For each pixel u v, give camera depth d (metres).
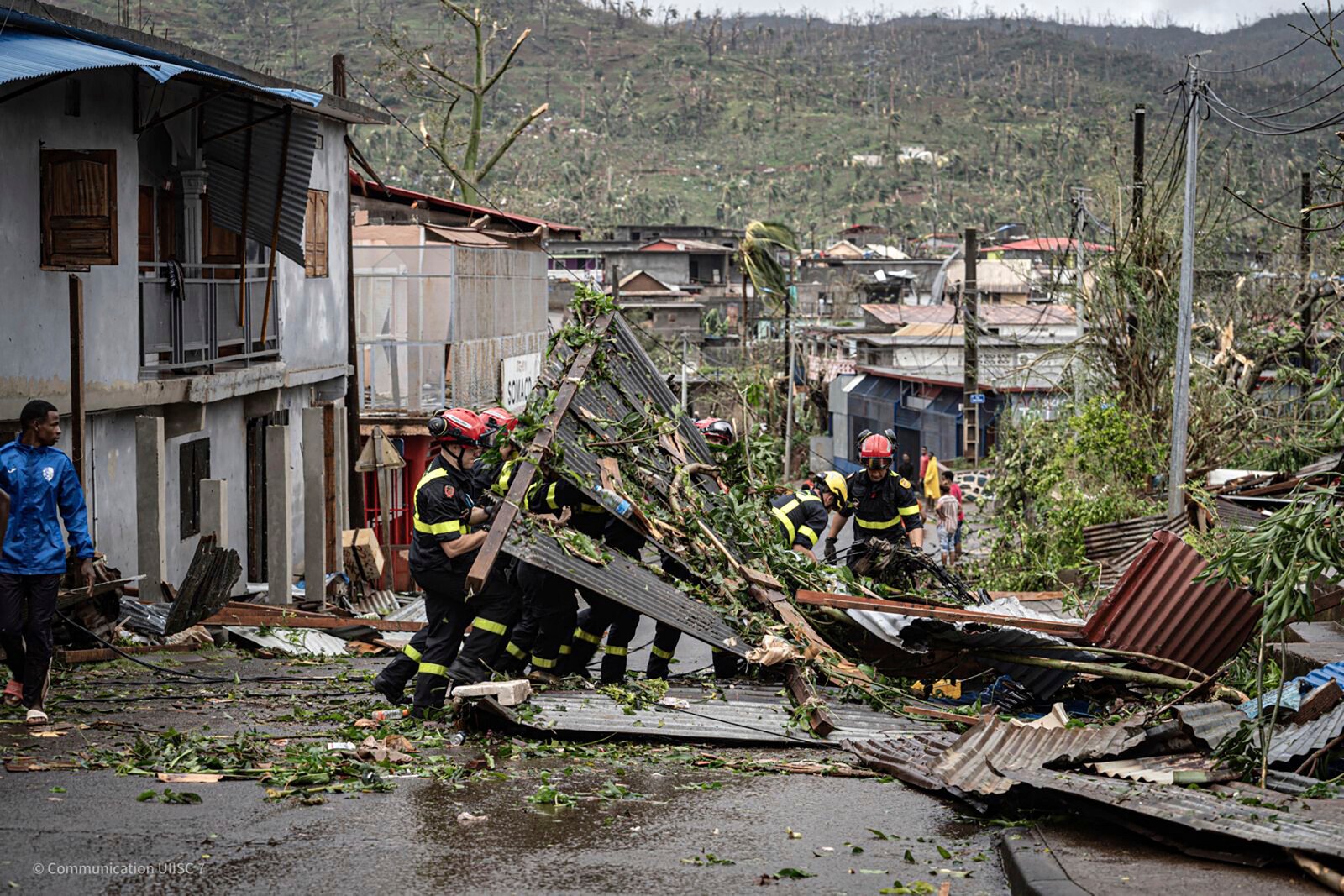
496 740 7.64
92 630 10.84
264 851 5.32
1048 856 5.09
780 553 10.23
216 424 16.22
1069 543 19.11
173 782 6.43
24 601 8.11
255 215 16.41
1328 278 23.39
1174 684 9.16
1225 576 6.93
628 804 6.21
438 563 8.33
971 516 32.41
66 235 11.88
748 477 11.45
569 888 4.93
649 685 8.90
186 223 15.73
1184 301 18.52
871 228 134.00
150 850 5.30
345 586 16.27
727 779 6.79
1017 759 6.32
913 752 7.00
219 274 16.66
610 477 9.65
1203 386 22.70
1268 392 25.67
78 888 4.82
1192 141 18.45
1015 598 14.48
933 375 50.66
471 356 24.45
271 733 7.80
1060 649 9.43
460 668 8.40
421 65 38.28
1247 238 26.45
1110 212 24.72
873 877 5.09
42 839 5.40
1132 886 4.64
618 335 11.00
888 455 11.38
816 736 7.82
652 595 8.98
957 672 10.07
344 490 16.56
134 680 9.88
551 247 85.44
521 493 8.46
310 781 6.45
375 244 23.30
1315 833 4.89
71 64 9.78
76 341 10.99
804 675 9.08
